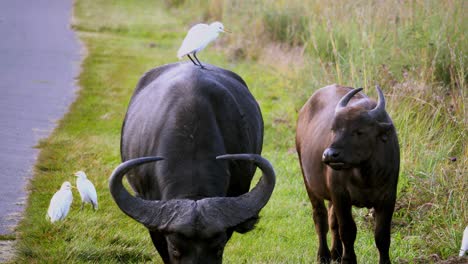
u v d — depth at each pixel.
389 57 47.28
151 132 26.83
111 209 36.22
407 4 51.00
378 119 26.53
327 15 57.22
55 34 90.94
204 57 72.06
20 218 34.44
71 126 51.19
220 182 25.27
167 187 25.00
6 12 106.88
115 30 95.06
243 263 30.59
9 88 61.62
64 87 63.06
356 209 35.69
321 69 52.03
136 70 70.50
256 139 29.88
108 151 45.62
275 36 71.88
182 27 96.12
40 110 55.12
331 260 30.98
